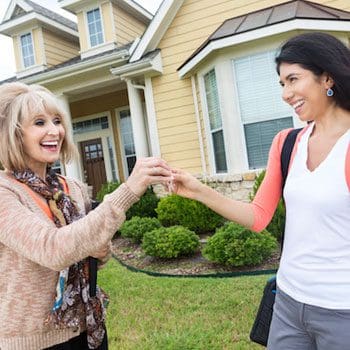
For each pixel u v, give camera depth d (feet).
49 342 4.38
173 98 26.53
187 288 13.20
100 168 39.88
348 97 4.36
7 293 4.22
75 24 42.37
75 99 37.17
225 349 8.88
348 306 4.12
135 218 22.18
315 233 4.27
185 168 26.48
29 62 37.24
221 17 24.79
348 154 4.13
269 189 5.24
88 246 3.77
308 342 4.62
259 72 21.21
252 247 14.64
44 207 4.51
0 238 3.98
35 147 4.53
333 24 19.58
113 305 12.28
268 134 21.30
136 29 36.52
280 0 23.17
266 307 5.72
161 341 9.32
